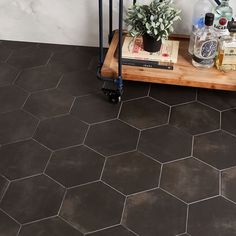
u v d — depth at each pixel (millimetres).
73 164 1495
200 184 1426
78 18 1929
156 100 1739
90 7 1873
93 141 1576
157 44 1696
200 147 1547
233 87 1616
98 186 1425
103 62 1769
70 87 1813
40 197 1394
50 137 1593
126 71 1690
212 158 1509
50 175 1460
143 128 1623
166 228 1308
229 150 1536
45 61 1956
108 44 1999
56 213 1350
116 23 1916
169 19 1614
